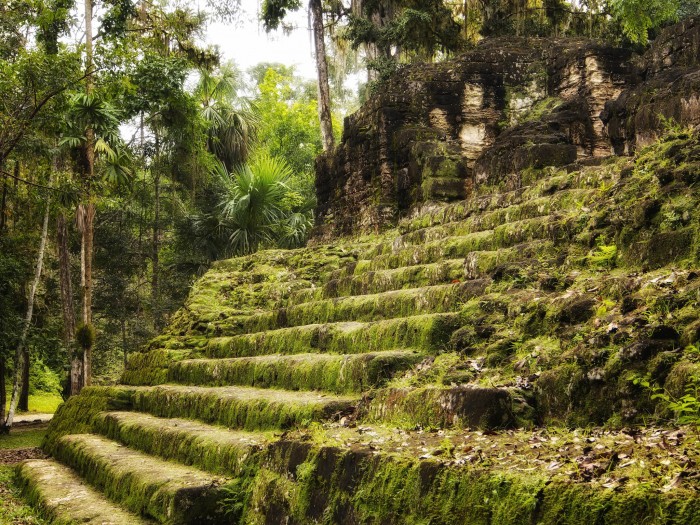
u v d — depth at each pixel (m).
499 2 17.30
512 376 4.69
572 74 11.99
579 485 2.82
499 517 3.01
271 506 4.60
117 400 9.70
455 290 6.37
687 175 5.27
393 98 13.15
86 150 15.82
